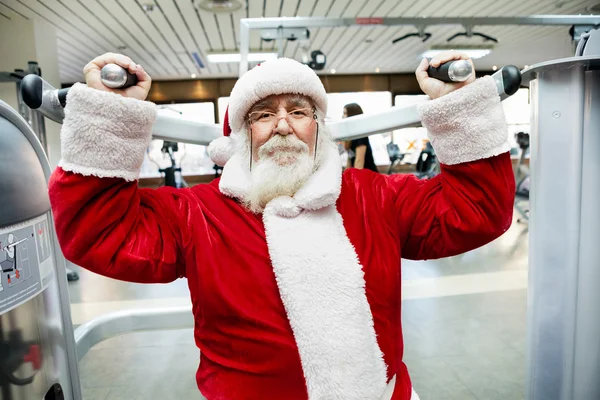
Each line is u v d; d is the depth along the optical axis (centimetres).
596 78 80
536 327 89
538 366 89
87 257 64
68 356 81
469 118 68
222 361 69
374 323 70
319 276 66
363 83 934
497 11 505
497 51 744
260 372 67
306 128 77
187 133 99
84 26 514
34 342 69
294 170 73
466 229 72
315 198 70
